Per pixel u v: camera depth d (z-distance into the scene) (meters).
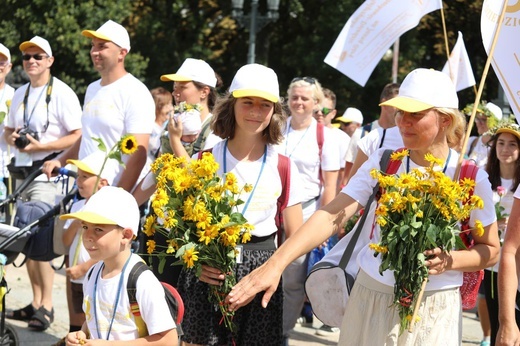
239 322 5.86
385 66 35.31
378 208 4.91
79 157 8.55
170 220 5.40
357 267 5.44
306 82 8.73
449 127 5.15
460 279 5.19
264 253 5.93
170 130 7.40
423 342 5.05
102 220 4.98
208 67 8.02
